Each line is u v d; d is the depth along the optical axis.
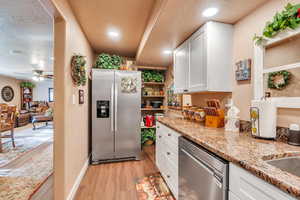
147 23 2.07
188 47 2.00
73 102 1.79
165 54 2.77
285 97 1.13
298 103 1.05
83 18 1.97
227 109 1.57
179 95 2.92
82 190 1.90
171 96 3.35
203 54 1.65
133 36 2.53
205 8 1.37
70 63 1.68
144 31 2.30
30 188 1.92
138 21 2.06
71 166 1.73
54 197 1.50
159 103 3.79
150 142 3.65
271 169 0.65
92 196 1.78
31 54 3.47
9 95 6.98
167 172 1.89
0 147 3.21
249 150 0.91
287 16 1.07
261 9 1.33
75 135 1.88
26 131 5.33
